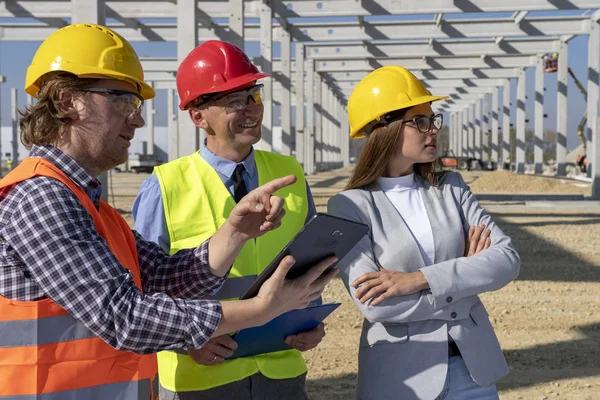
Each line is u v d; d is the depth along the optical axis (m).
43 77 1.90
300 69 29.84
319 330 2.53
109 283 1.67
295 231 2.87
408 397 2.54
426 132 2.73
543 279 8.57
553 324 6.58
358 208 2.76
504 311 7.01
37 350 1.67
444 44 28.20
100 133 1.87
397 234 2.72
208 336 1.74
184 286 2.13
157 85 40.59
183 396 2.63
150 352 1.72
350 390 4.87
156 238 2.71
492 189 25.02
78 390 1.71
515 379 5.09
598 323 6.60
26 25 24.11
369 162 2.81
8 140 65.50
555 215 15.44
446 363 2.55
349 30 24.50
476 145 57.19
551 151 96.88
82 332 1.72
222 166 2.82
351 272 2.64
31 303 1.67
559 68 30.86
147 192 2.75
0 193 1.73
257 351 2.53
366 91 2.82
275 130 57.69
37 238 1.64
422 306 2.55
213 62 2.77
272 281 1.82
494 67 32.78
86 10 8.44
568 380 5.05
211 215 2.74
